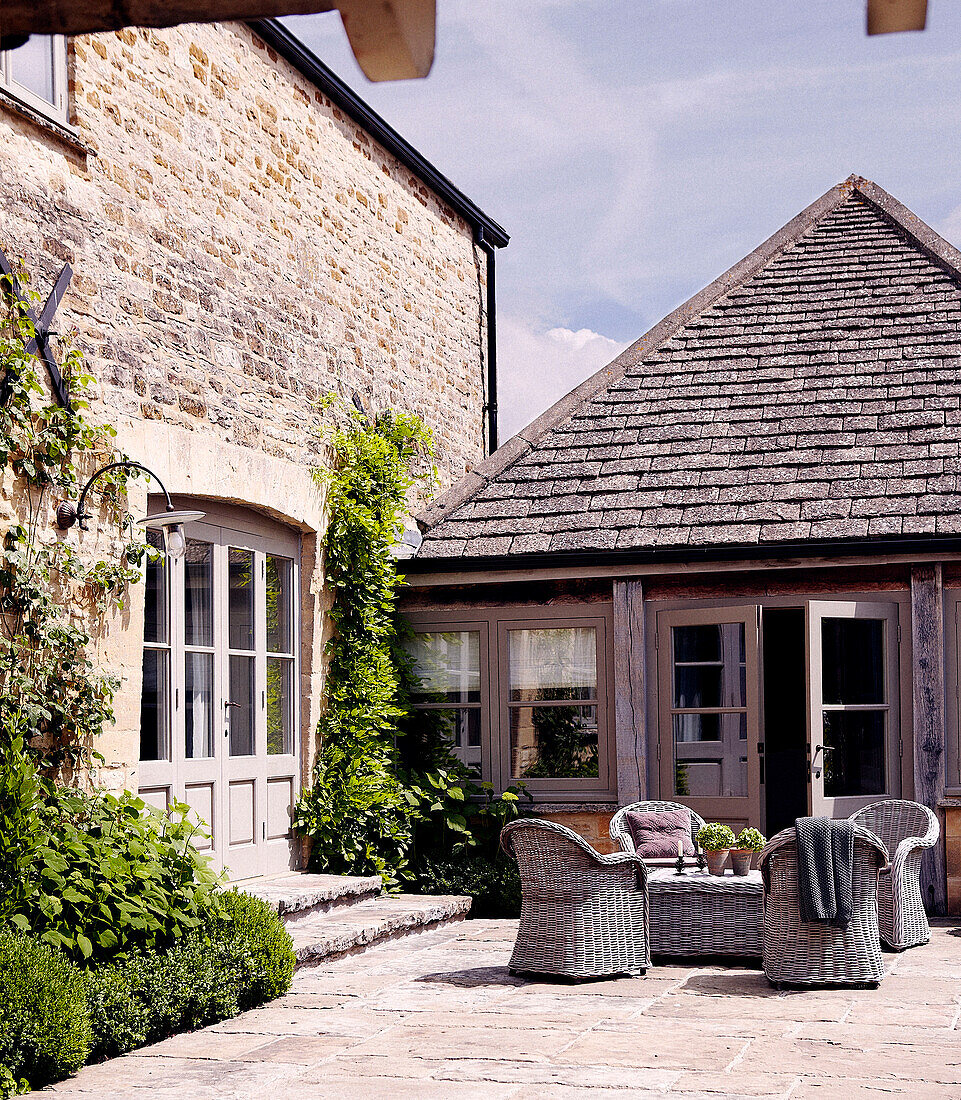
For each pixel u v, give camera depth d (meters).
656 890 7.87
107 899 6.05
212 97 8.73
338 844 9.56
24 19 2.18
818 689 9.50
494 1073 5.16
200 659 8.34
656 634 10.12
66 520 6.83
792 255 12.60
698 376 11.58
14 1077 4.98
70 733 6.78
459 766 10.48
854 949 6.80
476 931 9.02
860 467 10.13
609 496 10.62
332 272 10.32
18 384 6.47
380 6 1.81
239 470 8.57
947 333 11.22
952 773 9.40
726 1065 5.23
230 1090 4.97
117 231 7.55
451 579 10.55
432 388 12.30
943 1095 4.73
